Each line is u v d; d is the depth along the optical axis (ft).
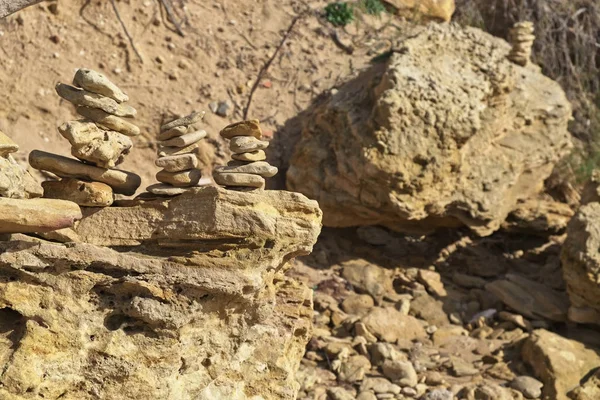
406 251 21.90
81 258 12.71
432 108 20.27
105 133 13.32
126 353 12.73
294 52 24.13
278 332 13.92
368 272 20.90
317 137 21.31
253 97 22.95
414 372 18.47
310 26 24.88
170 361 12.89
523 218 22.49
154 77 22.30
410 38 21.97
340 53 24.64
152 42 22.74
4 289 12.59
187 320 12.89
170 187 13.37
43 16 21.80
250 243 13.08
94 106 13.17
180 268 12.94
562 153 22.74
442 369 18.88
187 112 22.02
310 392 17.99
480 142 21.15
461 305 20.67
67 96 13.17
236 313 13.48
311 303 14.88
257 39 24.09
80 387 12.68
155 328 12.82
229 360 13.52
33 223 12.44
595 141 26.84
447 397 17.93
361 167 20.12
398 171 19.93
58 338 12.62
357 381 18.37
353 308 20.07
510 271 21.98
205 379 13.39
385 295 20.53
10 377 12.38
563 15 29.37
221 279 12.97
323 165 20.97
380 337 19.36
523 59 22.85
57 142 20.62
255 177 13.34
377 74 21.34
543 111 22.30
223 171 13.35
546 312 20.36
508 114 21.95
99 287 12.85
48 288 12.71
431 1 27.25
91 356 12.70
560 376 18.34
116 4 22.79
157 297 12.83
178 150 13.48
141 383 12.76
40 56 21.34
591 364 18.69
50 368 12.55
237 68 23.31
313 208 13.42
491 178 21.18
